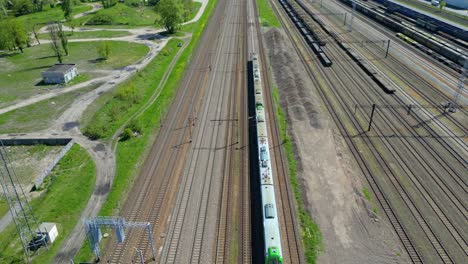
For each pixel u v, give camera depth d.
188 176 61.25
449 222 50.47
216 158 65.69
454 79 93.25
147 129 75.94
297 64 105.69
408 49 114.69
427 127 73.12
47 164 66.88
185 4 168.25
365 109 80.56
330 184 57.69
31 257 46.75
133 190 58.44
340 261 44.72
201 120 78.69
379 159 64.12
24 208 54.88
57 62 116.19
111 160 66.12
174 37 137.38
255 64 99.88
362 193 56.03
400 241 47.69
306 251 46.28
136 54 119.75
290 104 83.12
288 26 146.62
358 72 100.12
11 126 78.38
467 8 157.88
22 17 175.38
